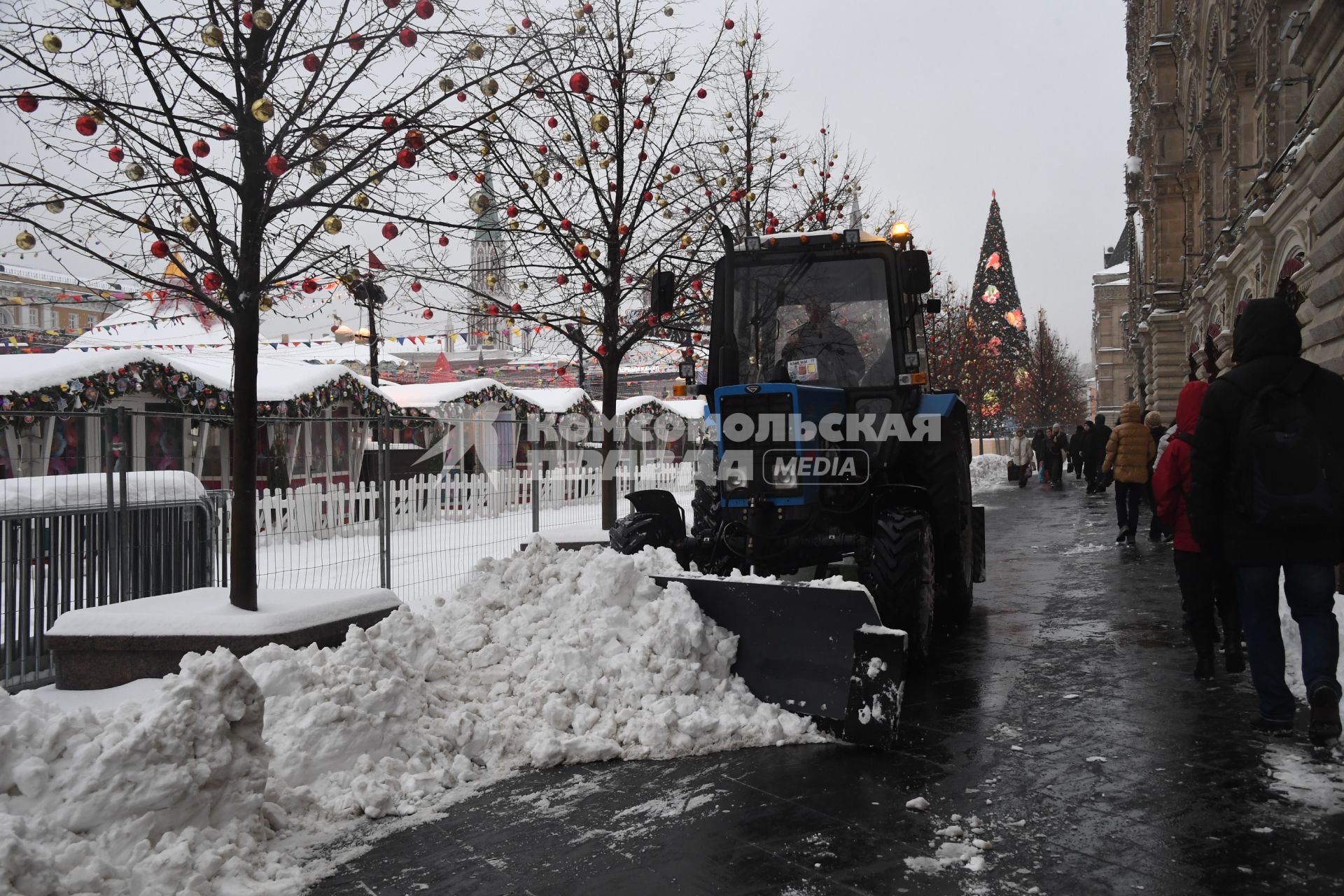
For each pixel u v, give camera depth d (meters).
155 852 3.12
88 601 6.21
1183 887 2.96
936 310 7.46
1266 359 4.29
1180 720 4.75
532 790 4.02
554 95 7.75
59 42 4.86
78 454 6.30
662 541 6.19
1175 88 30.38
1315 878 3.00
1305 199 12.81
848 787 3.95
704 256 10.06
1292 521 4.11
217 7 5.34
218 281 5.60
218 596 6.03
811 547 5.97
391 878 3.23
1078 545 13.19
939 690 5.49
